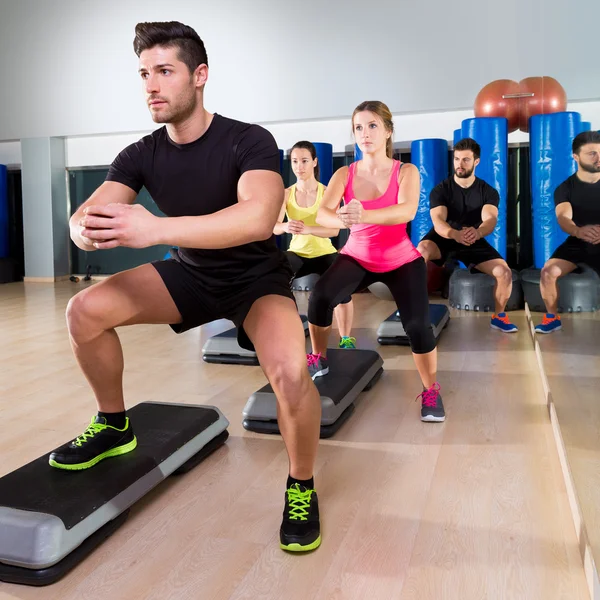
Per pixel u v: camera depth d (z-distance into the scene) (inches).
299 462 65.7
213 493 76.4
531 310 169.0
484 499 73.8
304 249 173.5
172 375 131.6
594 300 90.4
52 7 312.3
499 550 62.7
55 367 138.6
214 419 89.5
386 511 71.4
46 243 323.3
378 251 101.1
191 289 69.3
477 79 257.1
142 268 70.1
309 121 291.3
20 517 60.1
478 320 188.9
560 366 90.0
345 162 289.0
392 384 123.0
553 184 190.2
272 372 62.4
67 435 96.2
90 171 327.9
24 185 324.2
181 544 64.9
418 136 276.2
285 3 280.8
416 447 90.3
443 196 213.0
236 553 63.2
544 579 57.7
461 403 110.0
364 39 272.1
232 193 67.3
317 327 106.7
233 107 293.6
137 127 309.3
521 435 94.0
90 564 61.5
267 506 73.0
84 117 315.0
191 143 66.6
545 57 236.4
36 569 58.0
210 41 292.8
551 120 189.6
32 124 321.7
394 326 157.5
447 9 258.4
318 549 63.6
